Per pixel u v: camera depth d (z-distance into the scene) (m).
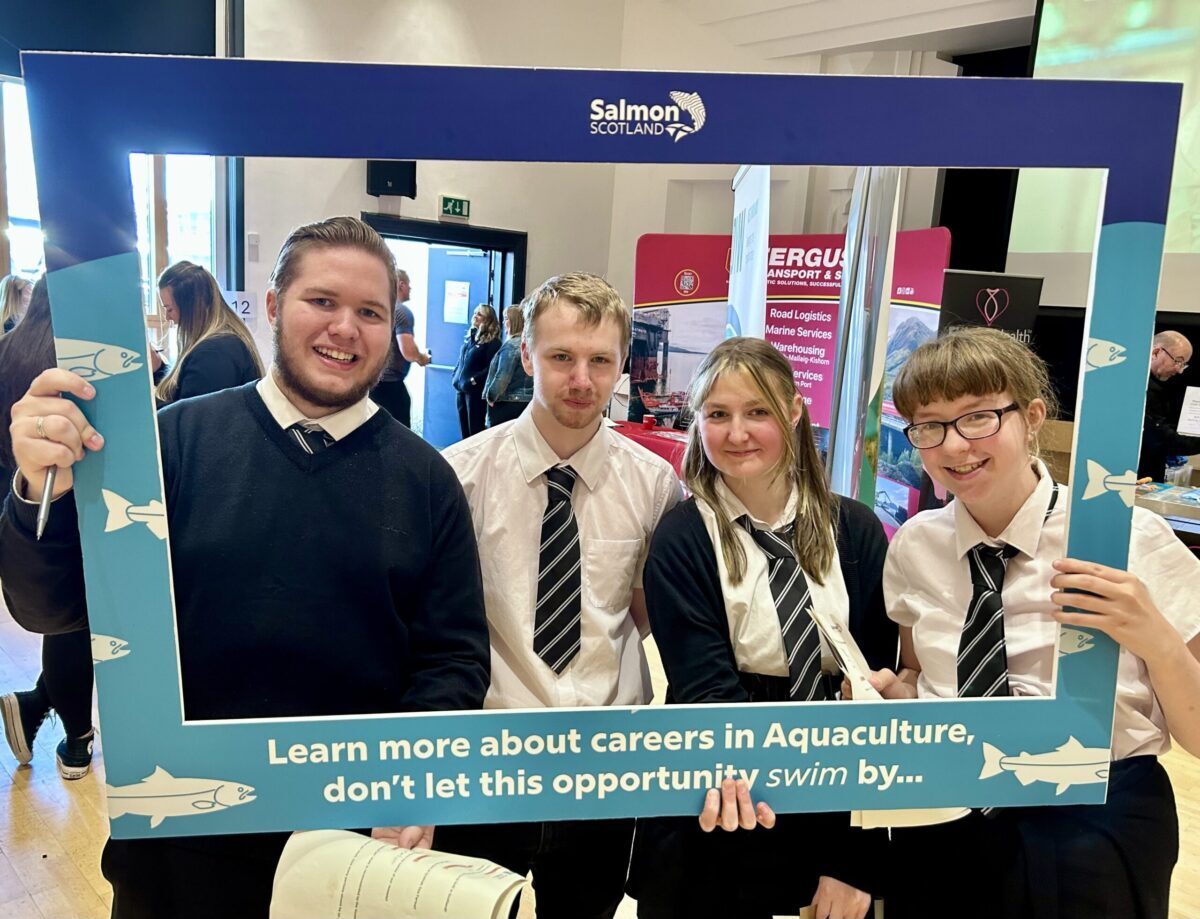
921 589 0.88
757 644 0.86
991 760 0.77
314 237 0.74
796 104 0.68
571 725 0.75
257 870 0.83
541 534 0.90
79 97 0.64
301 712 0.80
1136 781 0.84
